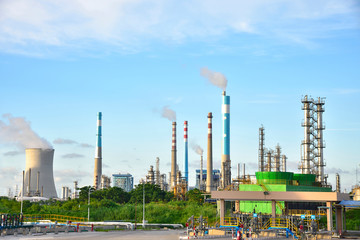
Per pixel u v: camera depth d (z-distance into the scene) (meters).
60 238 69.12
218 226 83.31
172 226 129.38
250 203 97.12
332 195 76.88
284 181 99.31
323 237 70.94
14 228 85.19
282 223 79.19
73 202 192.00
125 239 68.62
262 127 189.62
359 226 95.69
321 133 164.38
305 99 164.88
